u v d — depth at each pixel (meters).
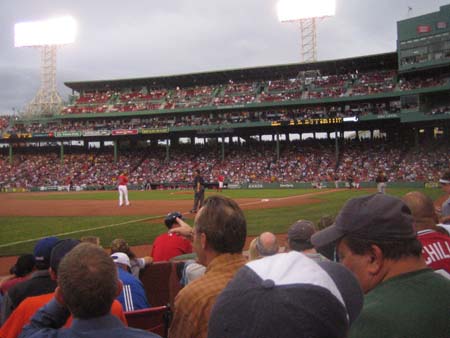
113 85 70.50
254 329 1.45
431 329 1.89
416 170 49.22
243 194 40.12
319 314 1.47
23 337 2.64
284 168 57.69
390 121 54.56
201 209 3.37
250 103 58.97
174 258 6.70
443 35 49.03
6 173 66.38
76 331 2.38
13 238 14.99
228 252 3.24
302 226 5.12
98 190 59.84
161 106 65.12
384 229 2.16
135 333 2.45
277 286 1.53
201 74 64.19
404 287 2.07
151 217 20.83
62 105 71.75
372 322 1.93
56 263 3.82
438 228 4.24
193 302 2.97
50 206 29.05
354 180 50.03
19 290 4.30
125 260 5.20
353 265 2.27
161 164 64.69
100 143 72.38
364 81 57.25
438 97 51.72
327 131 62.09
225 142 69.12
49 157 70.94
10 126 70.12
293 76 63.72
